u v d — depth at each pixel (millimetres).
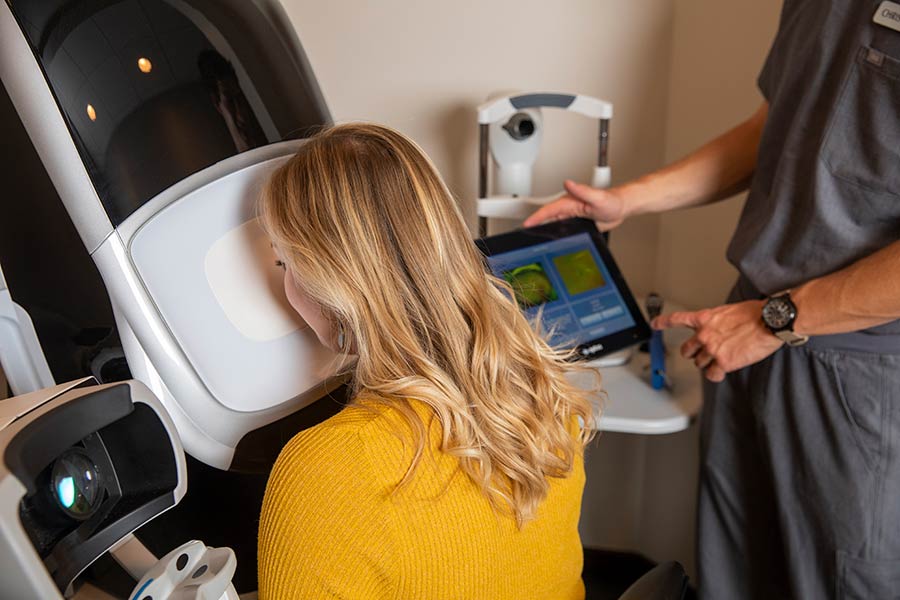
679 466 1841
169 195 834
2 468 493
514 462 755
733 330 1176
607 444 1932
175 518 864
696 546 1404
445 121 1819
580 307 1392
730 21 1560
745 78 1555
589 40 1734
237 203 876
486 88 1788
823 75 1049
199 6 894
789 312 1083
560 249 1412
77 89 781
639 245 1898
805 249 1097
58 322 812
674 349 1554
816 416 1136
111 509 658
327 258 736
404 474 691
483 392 777
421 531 687
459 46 1761
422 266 752
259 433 936
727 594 1383
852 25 1006
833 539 1161
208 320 863
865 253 1048
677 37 1698
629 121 1785
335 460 686
